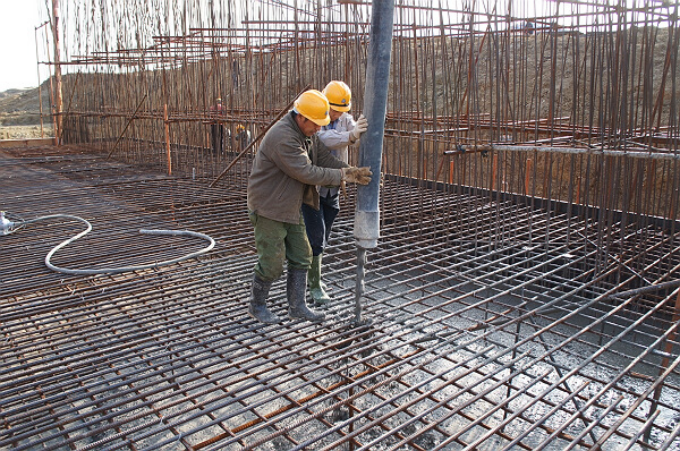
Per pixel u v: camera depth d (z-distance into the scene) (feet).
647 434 10.61
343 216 21.44
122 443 8.00
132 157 36.63
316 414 8.52
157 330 11.66
